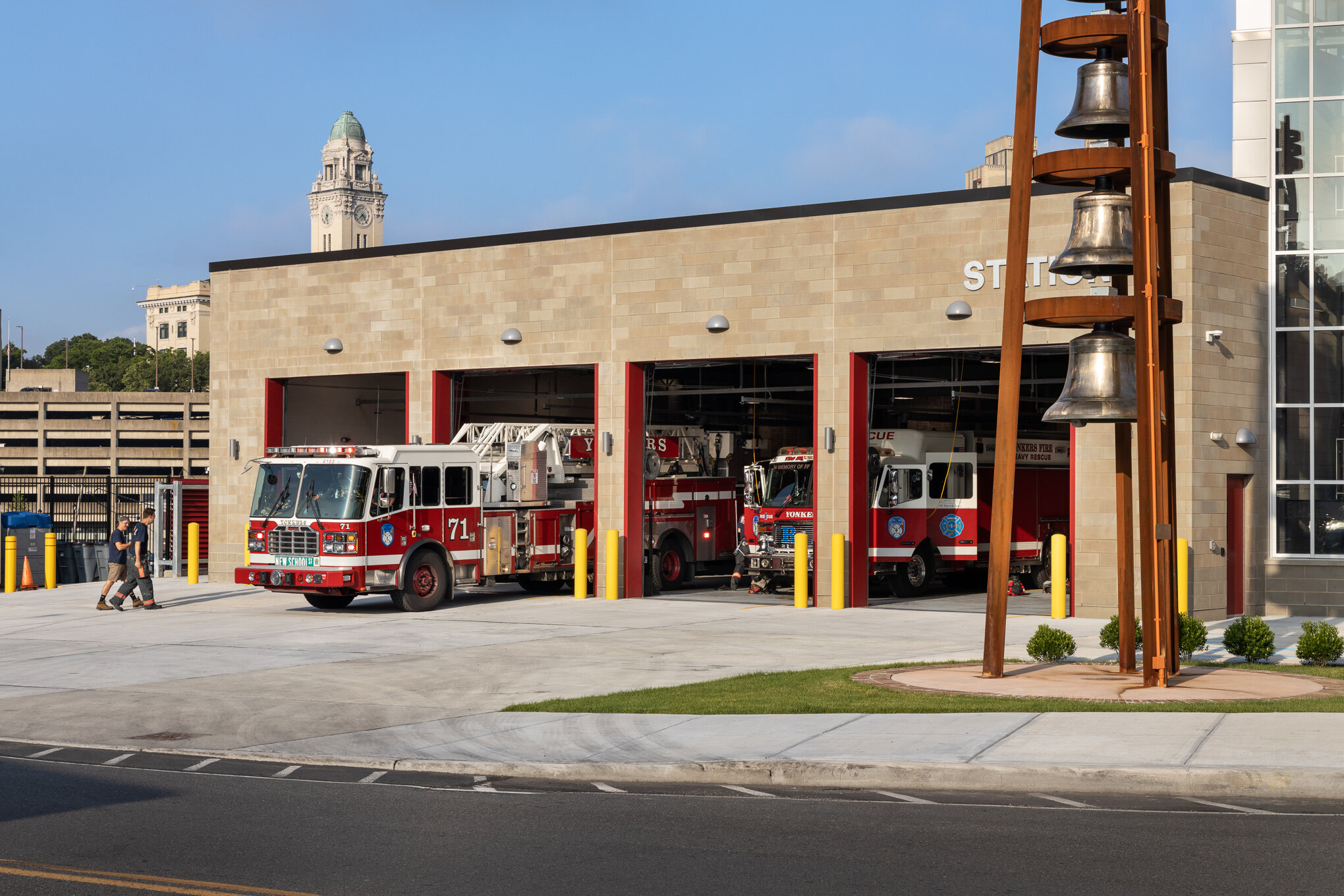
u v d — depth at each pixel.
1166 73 15.23
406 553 25.17
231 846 8.65
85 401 159.50
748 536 28.91
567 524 28.53
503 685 15.99
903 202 25.47
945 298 25.09
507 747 12.05
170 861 8.26
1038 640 17.09
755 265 26.84
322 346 31.39
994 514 15.52
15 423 158.88
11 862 8.26
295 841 8.80
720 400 36.00
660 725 12.80
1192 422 23.23
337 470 24.64
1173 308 14.92
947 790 10.42
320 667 17.70
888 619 24.03
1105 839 8.70
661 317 27.75
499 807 9.85
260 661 18.34
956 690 14.52
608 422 28.39
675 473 30.22
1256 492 24.77
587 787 10.66
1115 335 14.94
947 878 7.79
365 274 30.95
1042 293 24.23
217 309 32.78
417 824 9.27
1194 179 23.45
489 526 26.83
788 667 17.38
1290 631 22.25
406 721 13.54
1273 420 25.03
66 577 34.19
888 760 10.77
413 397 30.38
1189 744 11.16
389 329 30.66
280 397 32.28
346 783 10.83
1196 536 23.30
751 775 10.80
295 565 24.75
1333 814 9.44
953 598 28.80
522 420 34.06
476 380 32.09
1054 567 23.80
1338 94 25.20
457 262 29.91
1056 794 10.21
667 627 22.67
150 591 26.33
